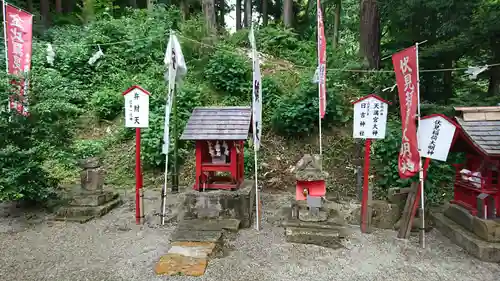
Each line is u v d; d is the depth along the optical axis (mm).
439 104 9117
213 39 12234
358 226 5957
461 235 5145
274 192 8031
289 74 11234
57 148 6969
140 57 11719
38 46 11406
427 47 8703
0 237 5383
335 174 8328
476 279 4207
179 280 4109
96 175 6664
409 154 5047
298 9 20391
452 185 7629
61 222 6039
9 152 5891
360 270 4418
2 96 6074
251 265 4484
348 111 9648
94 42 11625
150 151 8688
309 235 5203
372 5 10289
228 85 10508
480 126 5020
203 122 5914
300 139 9328
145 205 6922
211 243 4965
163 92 10008
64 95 7008
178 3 17547
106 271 4344
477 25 7348
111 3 15141
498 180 5000
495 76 8023
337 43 13531
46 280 4125
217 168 5984
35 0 15914
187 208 5891
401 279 4211
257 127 5758
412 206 5488
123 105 10297
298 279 4164
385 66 10625
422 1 8008
